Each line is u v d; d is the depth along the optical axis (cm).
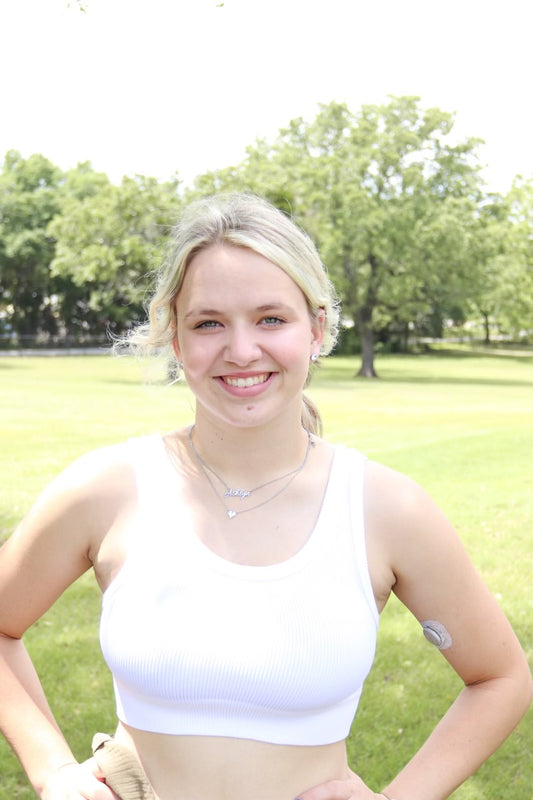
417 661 500
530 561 718
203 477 166
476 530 817
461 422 1842
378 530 163
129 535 162
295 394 163
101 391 2562
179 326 168
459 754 163
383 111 3969
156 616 154
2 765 377
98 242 3600
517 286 4375
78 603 590
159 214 3459
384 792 160
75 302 6353
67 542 165
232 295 158
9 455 1248
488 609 168
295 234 165
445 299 4206
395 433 1611
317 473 167
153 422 1741
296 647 151
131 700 159
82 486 166
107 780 157
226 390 161
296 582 156
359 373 4000
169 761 155
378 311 4231
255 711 152
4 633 171
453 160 4016
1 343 6219
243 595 154
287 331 161
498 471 1140
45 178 6259
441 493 989
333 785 152
